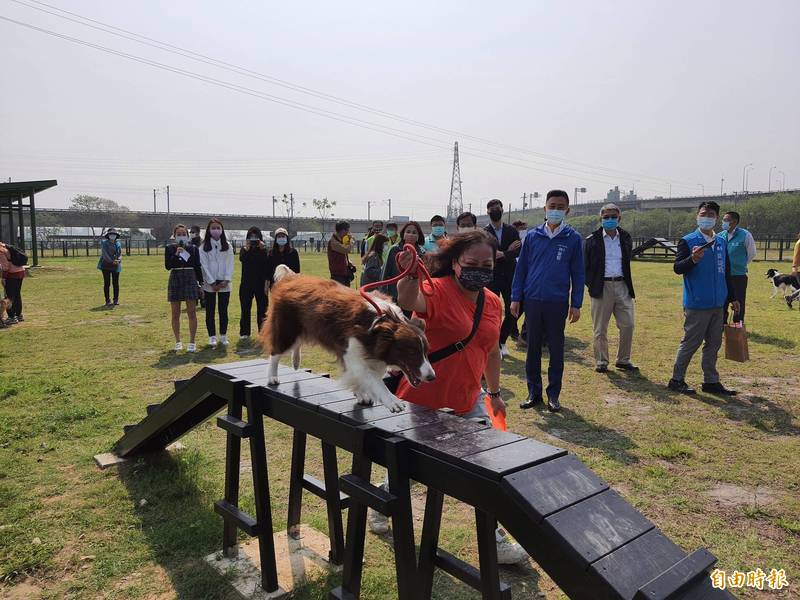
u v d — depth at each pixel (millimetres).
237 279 22922
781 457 4969
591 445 5285
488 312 3314
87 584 3279
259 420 3285
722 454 5047
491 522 2545
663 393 6934
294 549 3656
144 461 4898
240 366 3871
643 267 27875
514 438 2367
